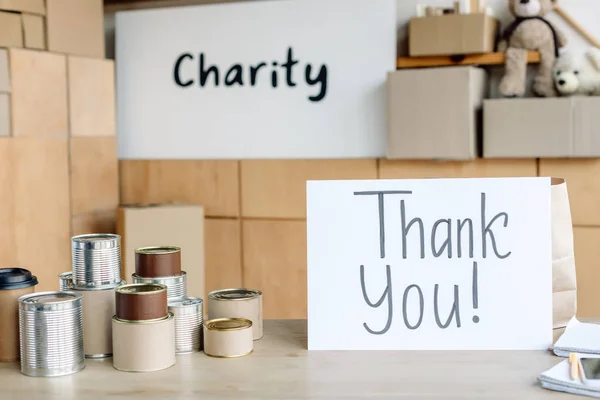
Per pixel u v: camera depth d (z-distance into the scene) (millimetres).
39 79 2449
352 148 2637
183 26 2822
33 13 2453
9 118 2350
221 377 850
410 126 2451
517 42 2396
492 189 971
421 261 969
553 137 2312
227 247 2811
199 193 2840
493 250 965
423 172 2545
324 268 976
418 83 2426
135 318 877
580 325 1000
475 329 959
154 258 983
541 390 795
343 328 967
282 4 2674
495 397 773
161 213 2588
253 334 1011
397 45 2629
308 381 832
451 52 2414
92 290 930
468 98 2365
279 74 2705
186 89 2842
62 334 862
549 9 2383
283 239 2732
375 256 973
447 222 970
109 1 3002
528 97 2463
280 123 2723
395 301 966
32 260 2439
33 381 846
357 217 977
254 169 2748
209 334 934
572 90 2338
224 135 2805
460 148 2395
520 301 958
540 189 967
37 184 2453
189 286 2621
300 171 2688
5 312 927
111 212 2783
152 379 847
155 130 2904
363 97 2605
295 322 1130
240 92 2764
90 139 2676
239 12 2736
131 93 2924
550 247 962
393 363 898
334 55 2629
